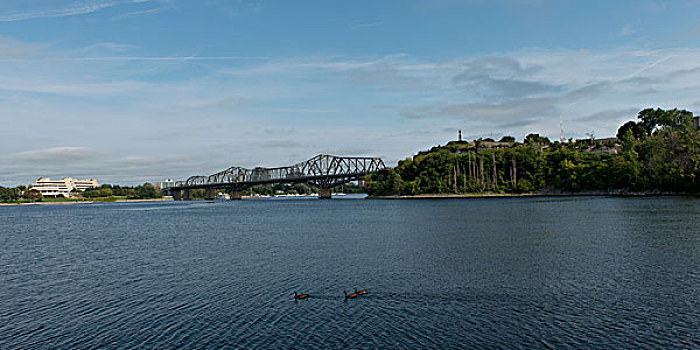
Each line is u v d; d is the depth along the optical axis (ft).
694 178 476.95
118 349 70.74
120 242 205.57
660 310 81.66
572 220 246.88
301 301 91.97
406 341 69.62
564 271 113.70
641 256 131.85
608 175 586.04
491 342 68.80
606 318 78.07
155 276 120.98
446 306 86.12
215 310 87.71
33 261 154.10
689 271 111.34
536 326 74.90
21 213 595.06
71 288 110.11
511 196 653.30
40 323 84.23
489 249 150.30
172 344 71.51
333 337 71.87
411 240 178.70
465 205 450.71
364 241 180.34
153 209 622.95
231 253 157.89
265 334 74.13
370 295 94.73
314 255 147.64
